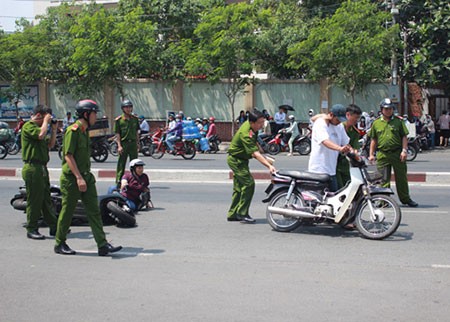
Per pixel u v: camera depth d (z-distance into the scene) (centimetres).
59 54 3366
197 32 3011
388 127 1135
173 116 2736
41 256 806
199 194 1363
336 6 3425
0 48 3359
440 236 915
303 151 2614
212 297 621
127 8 3550
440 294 630
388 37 2759
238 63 2977
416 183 1527
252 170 1764
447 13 2905
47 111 906
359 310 579
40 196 909
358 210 898
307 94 3222
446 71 2909
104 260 780
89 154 797
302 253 812
